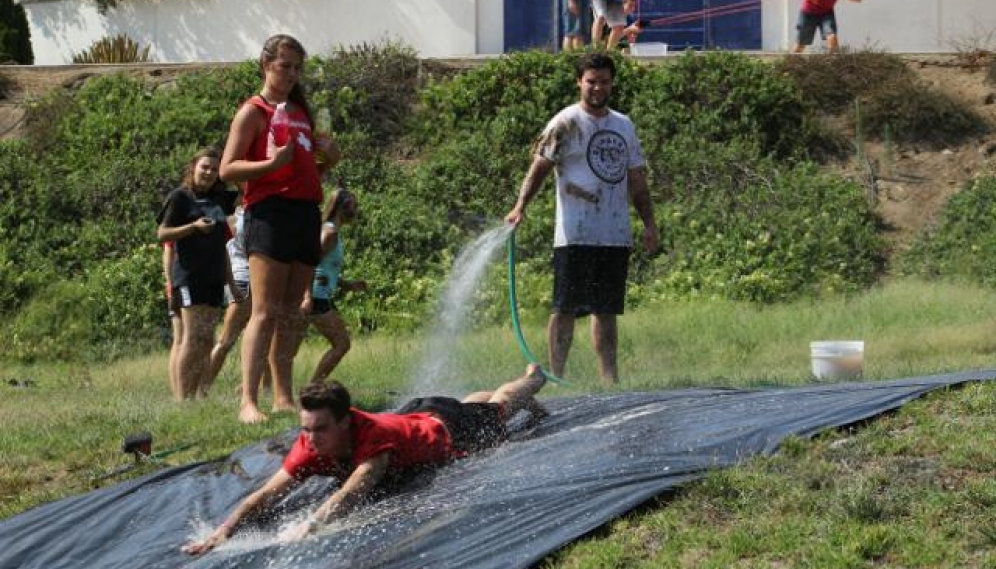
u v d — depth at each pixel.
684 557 13.08
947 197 42.50
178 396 25.20
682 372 26.95
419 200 42.38
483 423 16.94
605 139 24.11
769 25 52.12
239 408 22.22
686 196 42.06
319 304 24.73
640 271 39.31
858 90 46.72
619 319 34.75
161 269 39.53
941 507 13.47
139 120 45.62
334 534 14.39
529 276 38.25
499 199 42.28
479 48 51.62
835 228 40.12
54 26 57.47
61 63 57.44
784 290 37.91
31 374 34.72
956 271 38.78
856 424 16.28
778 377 23.19
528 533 13.67
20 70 50.94
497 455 16.30
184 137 45.16
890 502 13.62
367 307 37.84
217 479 17.30
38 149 45.84
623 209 24.28
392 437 15.34
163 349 37.62
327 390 14.91
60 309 38.50
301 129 20.84
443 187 42.75
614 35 47.25
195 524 15.75
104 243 41.31
